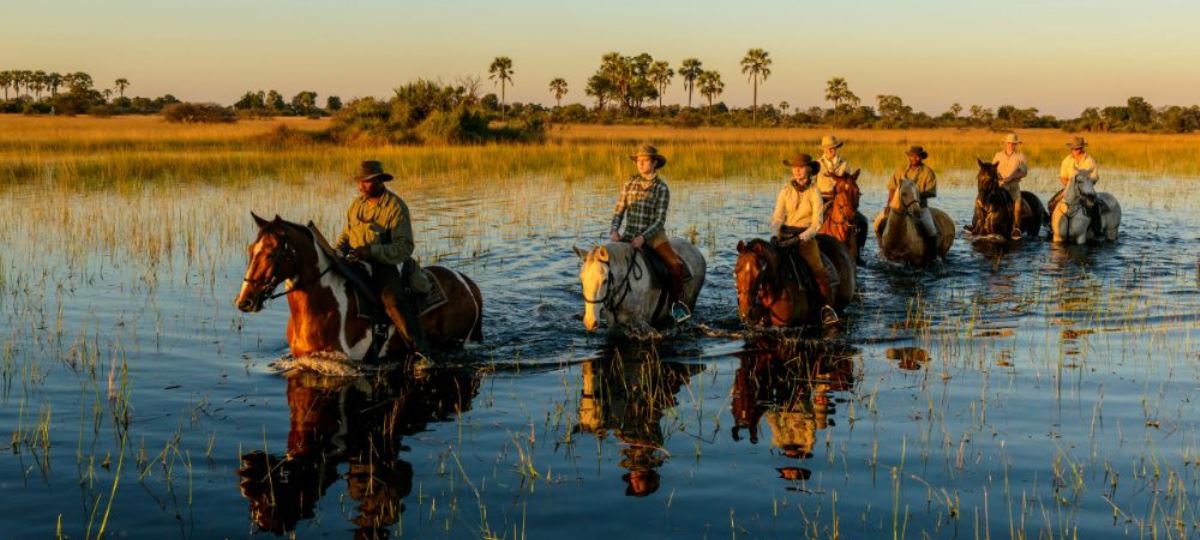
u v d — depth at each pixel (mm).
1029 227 19688
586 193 25922
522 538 5660
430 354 9602
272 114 104125
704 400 8453
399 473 6676
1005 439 7371
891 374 9281
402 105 48219
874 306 12516
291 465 6805
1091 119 95688
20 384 8656
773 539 5656
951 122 119750
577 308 12203
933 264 15898
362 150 39125
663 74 125000
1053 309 12289
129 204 21406
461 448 7184
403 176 30156
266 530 5750
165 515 5938
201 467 6734
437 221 20016
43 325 10875
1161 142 54125
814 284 11156
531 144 47031
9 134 47062
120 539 5594
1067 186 18562
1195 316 11781
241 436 7379
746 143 49281
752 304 10281
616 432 7578
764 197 25797
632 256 10234
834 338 10742
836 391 8719
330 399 8305
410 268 9258
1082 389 8719
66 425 7582
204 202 22109
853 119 105125
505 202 23500
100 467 6707
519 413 8039
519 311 11953
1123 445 7211
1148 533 5680
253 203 22031
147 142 43344
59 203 21234
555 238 17969
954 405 8266
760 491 6371
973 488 6398
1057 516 5938
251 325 11016
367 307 9094
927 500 6207
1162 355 9914
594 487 6430
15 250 15531
